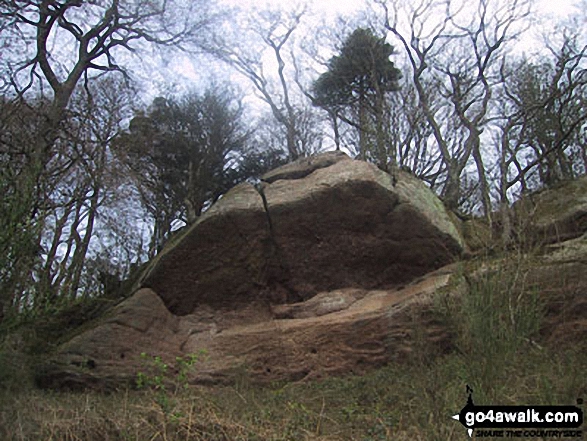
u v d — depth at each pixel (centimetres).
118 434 636
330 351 1123
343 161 1471
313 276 1323
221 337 1217
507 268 805
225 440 629
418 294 1112
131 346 1169
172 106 2205
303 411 765
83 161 1479
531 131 1939
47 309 794
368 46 2181
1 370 817
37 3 1579
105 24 1727
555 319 952
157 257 1414
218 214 1316
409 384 830
